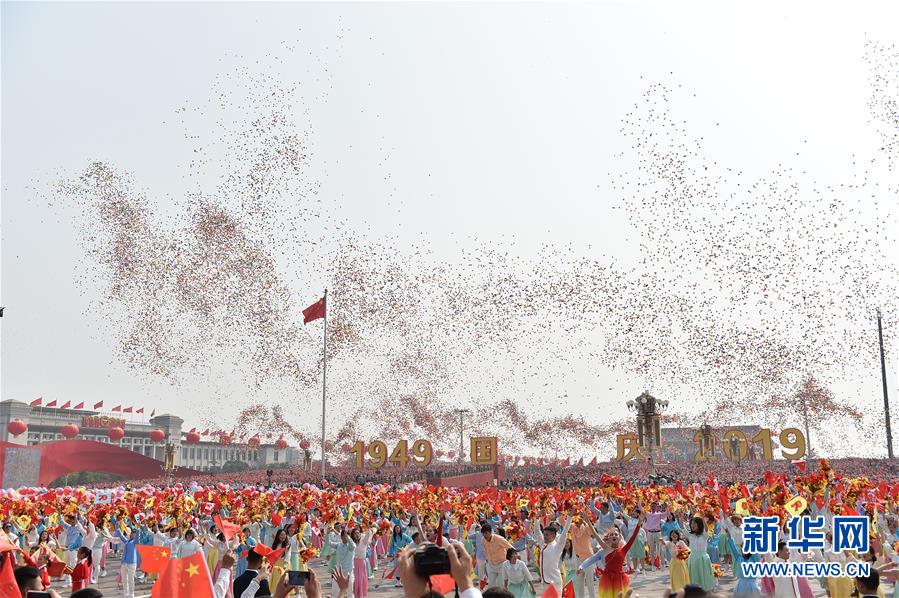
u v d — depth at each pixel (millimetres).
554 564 14023
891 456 65812
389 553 27578
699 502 26297
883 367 65812
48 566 10922
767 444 87375
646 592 19578
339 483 71750
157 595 7809
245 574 10023
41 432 148125
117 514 26984
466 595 4980
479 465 90312
